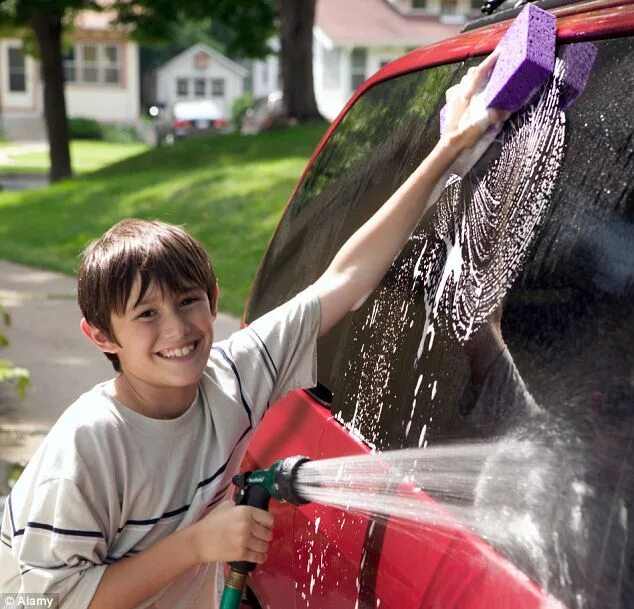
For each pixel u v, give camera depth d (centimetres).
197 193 1370
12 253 1194
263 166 1468
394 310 190
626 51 151
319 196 266
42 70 2073
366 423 186
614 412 128
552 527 130
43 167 3091
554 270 146
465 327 162
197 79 5475
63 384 637
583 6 172
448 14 4222
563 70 161
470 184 178
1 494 441
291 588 202
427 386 167
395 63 252
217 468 191
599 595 121
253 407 198
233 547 173
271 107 3262
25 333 783
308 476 173
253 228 1145
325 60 4103
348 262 202
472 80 184
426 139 204
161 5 2017
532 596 128
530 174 160
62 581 177
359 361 199
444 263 176
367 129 248
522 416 141
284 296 264
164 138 4012
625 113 145
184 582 201
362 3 4181
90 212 1417
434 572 147
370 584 164
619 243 137
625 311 132
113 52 4753
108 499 179
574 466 130
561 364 138
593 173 146
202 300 186
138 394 187
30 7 1973
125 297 180
